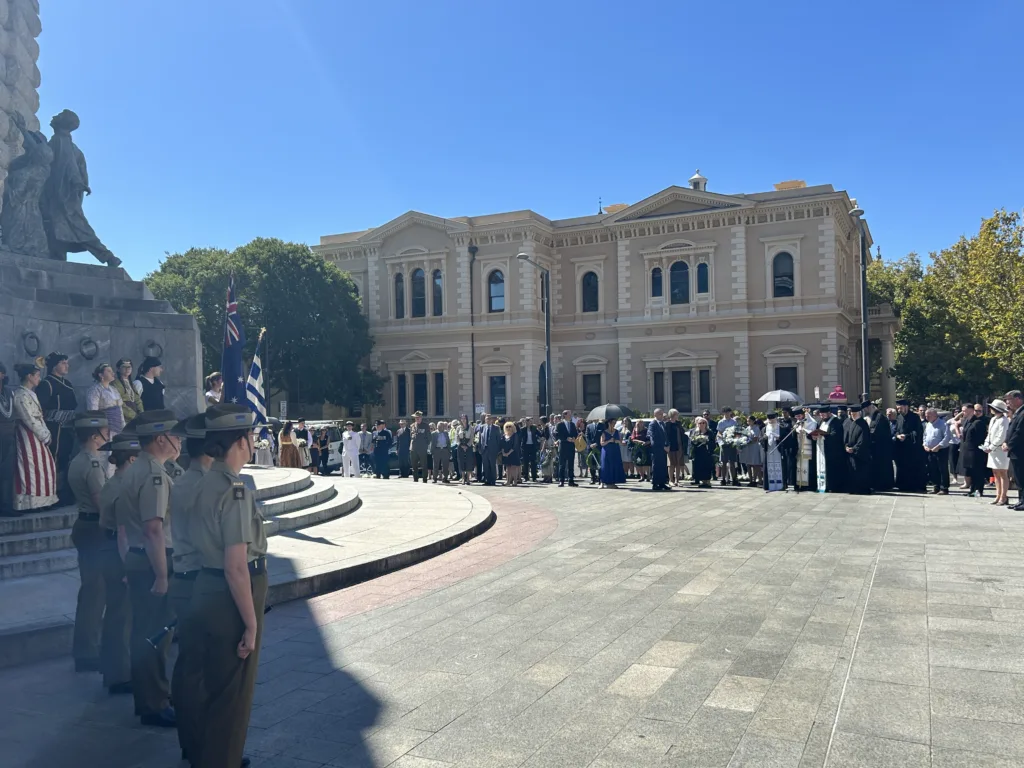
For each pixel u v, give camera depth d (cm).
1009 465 1441
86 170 1323
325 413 4681
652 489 1938
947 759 405
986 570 844
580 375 4331
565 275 4403
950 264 4409
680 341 4047
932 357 4259
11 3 1259
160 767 431
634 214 4169
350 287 4409
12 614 654
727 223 3956
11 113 1244
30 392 885
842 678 532
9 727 490
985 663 546
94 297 1234
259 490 1217
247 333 3884
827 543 1055
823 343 3781
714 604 746
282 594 806
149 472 496
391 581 900
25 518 864
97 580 578
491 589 845
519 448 2197
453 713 496
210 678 377
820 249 3797
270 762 433
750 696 507
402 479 2491
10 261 1180
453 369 4412
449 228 4394
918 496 1652
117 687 543
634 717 480
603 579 875
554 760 425
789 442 1873
